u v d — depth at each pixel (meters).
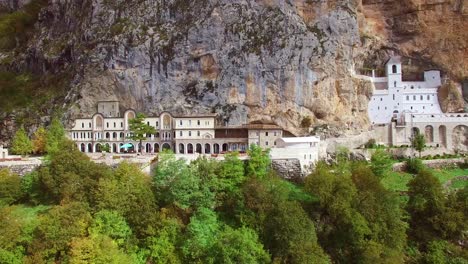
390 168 105.06
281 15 122.56
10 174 85.75
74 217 66.50
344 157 106.12
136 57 126.88
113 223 67.31
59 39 159.25
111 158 93.25
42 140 114.00
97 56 131.38
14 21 189.25
